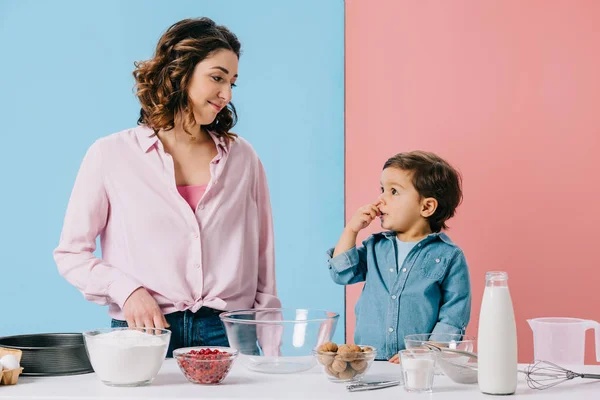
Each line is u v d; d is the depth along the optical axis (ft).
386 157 9.67
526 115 9.37
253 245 6.66
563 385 4.67
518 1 9.42
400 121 9.65
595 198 9.23
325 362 4.71
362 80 9.78
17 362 4.71
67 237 6.16
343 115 9.95
